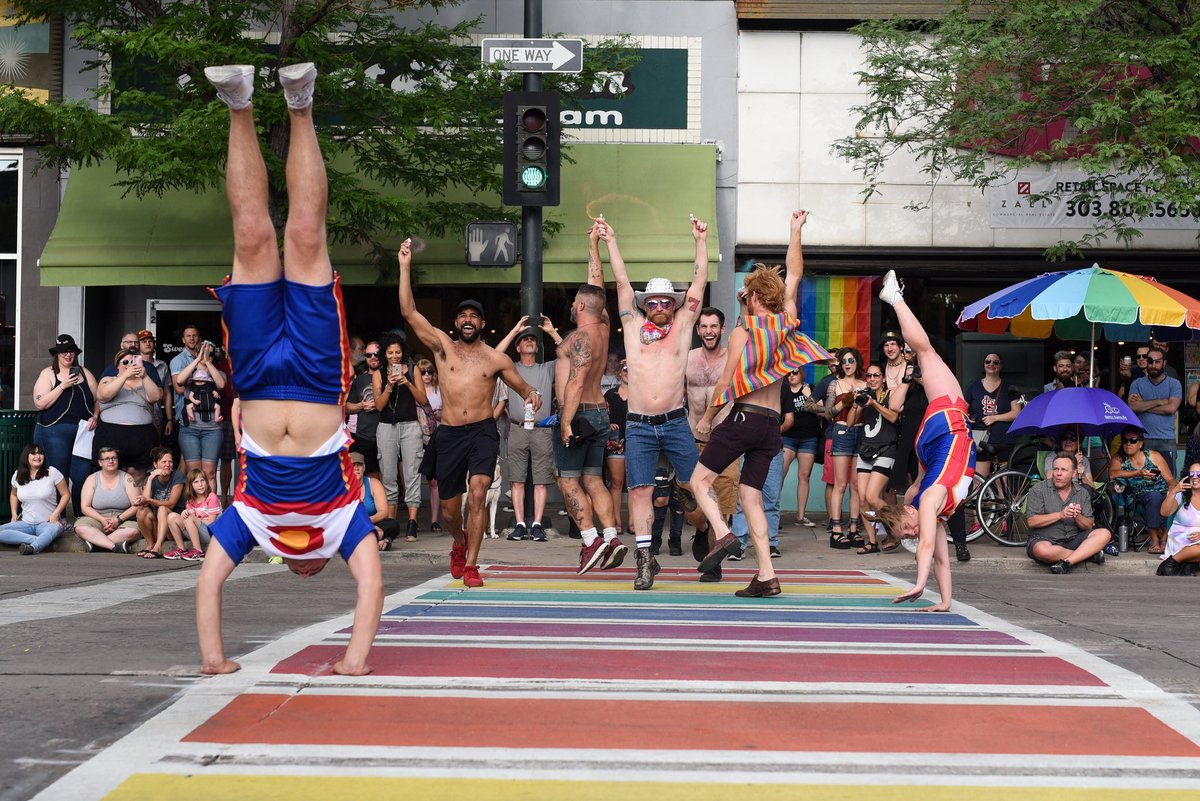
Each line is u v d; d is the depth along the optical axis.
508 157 11.62
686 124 16.50
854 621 6.78
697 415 9.73
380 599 4.96
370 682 4.79
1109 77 13.52
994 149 16.03
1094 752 3.94
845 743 4.00
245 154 4.62
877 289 16.48
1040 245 16.28
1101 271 12.46
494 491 13.21
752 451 8.02
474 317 8.44
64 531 13.20
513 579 9.25
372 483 12.03
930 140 15.40
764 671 5.14
